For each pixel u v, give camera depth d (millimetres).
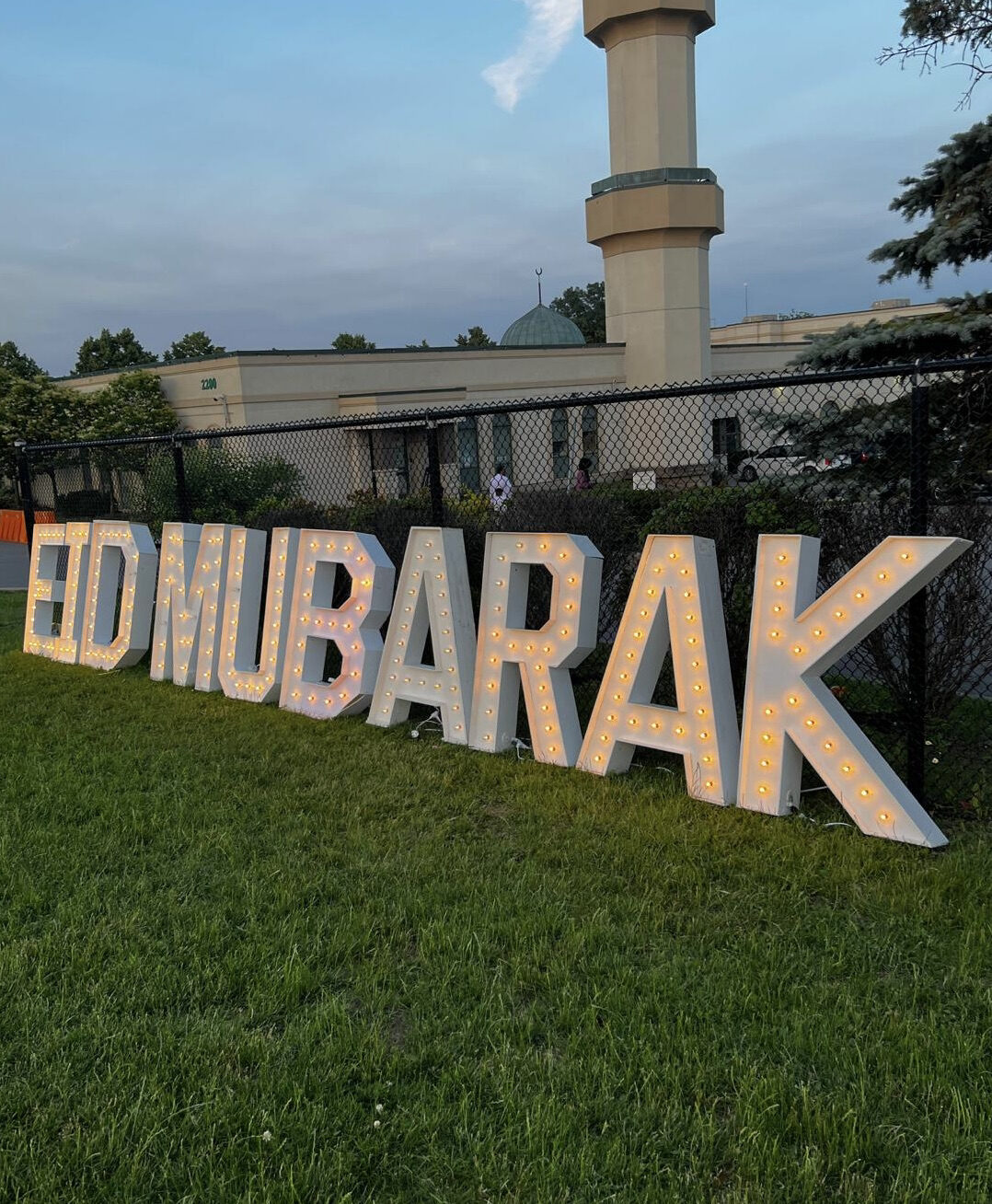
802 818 4172
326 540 6137
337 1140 2307
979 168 7156
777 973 2939
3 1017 2830
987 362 3775
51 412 24328
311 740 5617
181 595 7176
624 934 3211
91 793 4754
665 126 27078
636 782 4750
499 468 9188
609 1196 2115
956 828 4051
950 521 4723
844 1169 2139
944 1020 2691
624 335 29266
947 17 7492
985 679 5531
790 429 6773
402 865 3803
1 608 11758
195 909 3479
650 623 4598
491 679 5301
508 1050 2604
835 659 4059
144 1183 2191
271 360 23156
